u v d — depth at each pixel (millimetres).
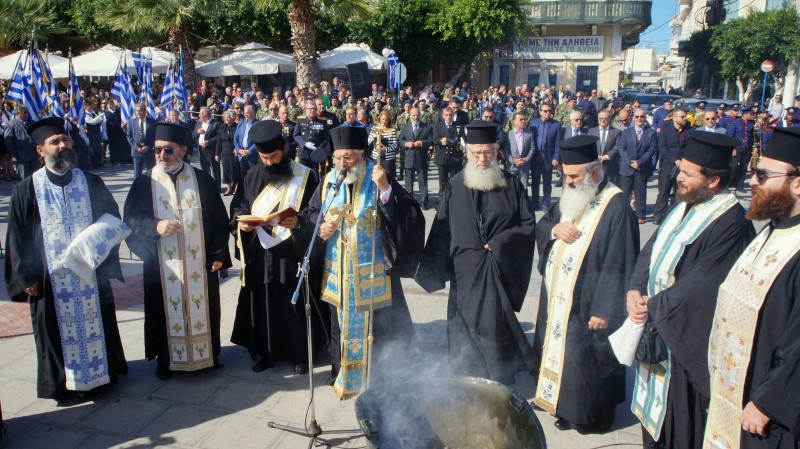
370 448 2740
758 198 2369
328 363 4719
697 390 2826
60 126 3920
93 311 4066
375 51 25844
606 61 29500
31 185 3898
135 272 6988
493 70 30141
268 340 4488
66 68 18703
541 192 12211
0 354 4871
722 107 12859
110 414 4016
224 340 5168
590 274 3590
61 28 21266
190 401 4180
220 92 20531
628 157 9367
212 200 4398
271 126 4207
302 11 16047
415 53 26172
